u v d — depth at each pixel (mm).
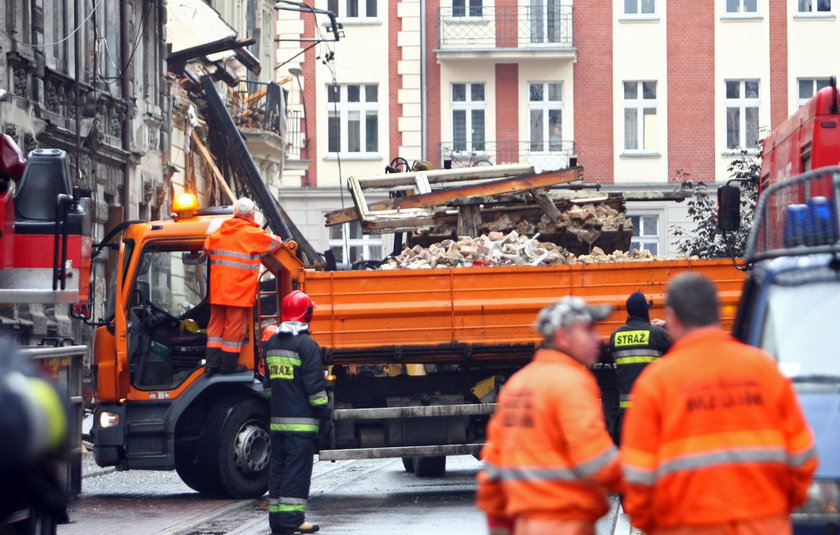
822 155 29250
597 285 29922
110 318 31797
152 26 63250
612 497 29484
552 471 12492
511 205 36781
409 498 30344
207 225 31828
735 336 17062
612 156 103812
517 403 12812
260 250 30625
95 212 54406
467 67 104375
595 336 13031
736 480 11492
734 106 103750
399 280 29906
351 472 38969
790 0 103188
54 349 20875
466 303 29906
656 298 29844
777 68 103375
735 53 103438
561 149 104062
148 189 62000
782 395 11781
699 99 103625
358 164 104750
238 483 31047
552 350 12922
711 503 11469
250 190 59781
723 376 11695
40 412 9523
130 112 59125
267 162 76750
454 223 36750
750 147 103375
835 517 14289
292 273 30797
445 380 30812
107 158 56312
